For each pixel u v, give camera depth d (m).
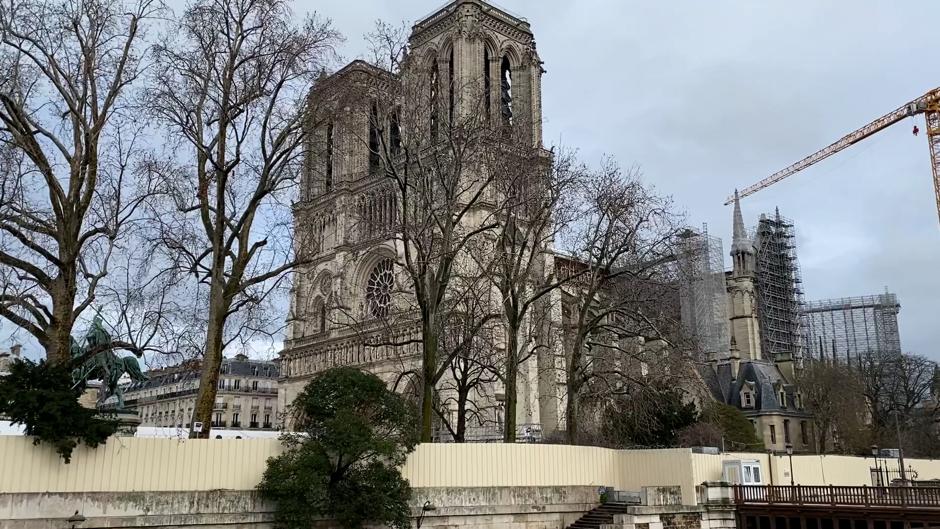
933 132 178.62
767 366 146.88
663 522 43.44
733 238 182.12
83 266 39.34
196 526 33.19
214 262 39.50
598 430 69.12
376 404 37.47
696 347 62.34
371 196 98.50
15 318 34.19
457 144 53.16
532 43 119.62
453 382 84.12
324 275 118.56
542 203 55.62
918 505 41.34
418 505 39.25
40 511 30.11
